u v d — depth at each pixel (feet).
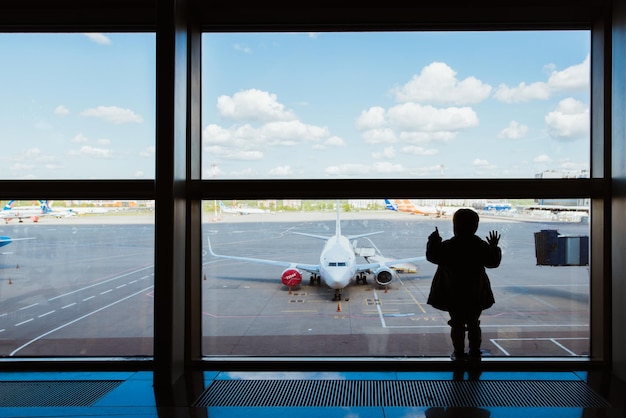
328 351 10.13
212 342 10.34
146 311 10.14
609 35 9.30
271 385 8.84
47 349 10.16
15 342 10.16
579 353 9.91
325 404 7.92
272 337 10.39
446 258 9.02
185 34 9.42
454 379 9.04
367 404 7.88
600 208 9.41
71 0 9.49
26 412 7.64
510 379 9.00
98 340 10.17
